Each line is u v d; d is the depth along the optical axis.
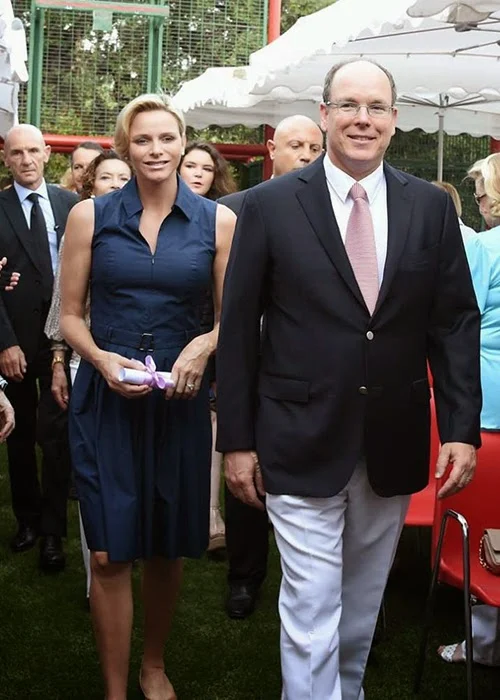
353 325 2.97
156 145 3.32
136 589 4.78
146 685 3.64
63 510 5.02
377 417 2.98
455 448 3.05
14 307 5.10
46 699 3.68
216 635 4.26
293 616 3.02
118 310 3.38
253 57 7.26
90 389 3.42
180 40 12.14
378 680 3.87
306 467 3.01
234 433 3.07
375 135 2.94
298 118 4.59
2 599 4.63
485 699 3.73
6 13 4.50
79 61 11.90
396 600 4.68
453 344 3.12
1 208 5.18
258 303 3.07
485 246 4.09
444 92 7.68
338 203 3.03
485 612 3.96
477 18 4.28
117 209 3.39
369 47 6.38
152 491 3.38
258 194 3.05
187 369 3.31
